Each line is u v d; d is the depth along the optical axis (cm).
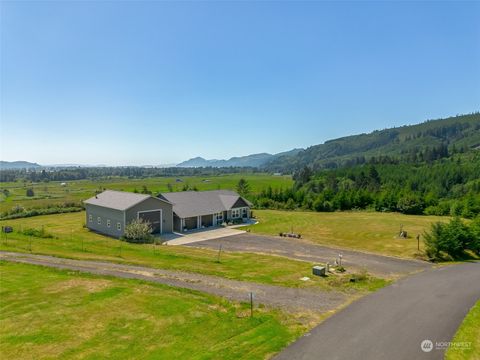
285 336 1271
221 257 2695
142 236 3400
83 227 4344
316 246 3256
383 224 4572
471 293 1839
